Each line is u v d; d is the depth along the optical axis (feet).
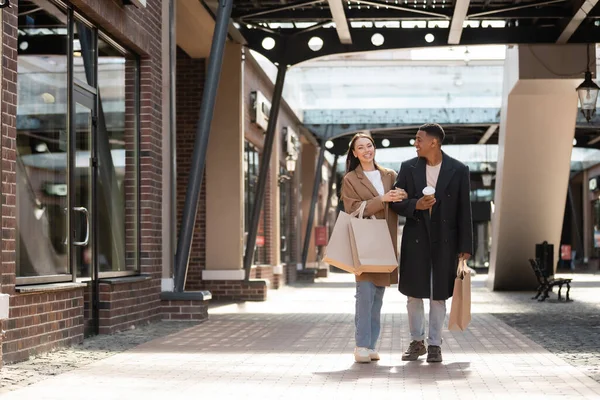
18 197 33.06
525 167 77.92
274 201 106.52
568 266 191.52
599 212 190.49
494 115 122.11
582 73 69.21
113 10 43.50
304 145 144.25
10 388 25.45
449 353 34.91
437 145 31.14
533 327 48.55
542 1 62.39
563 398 23.21
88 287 41.88
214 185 78.43
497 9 63.46
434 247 30.89
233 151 78.43
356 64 121.90
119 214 46.93
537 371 29.12
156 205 51.44
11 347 31.27
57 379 27.27
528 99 72.33
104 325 43.24
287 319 54.90
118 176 46.80
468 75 122.52
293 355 34.24
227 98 78.48
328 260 30.71
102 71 44.37
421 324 31.94
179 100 77.82
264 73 92.94
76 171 40.42
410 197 31.22
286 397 23.47
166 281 52.54
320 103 126.31
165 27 53.57
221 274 77.56
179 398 23.39
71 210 38.50
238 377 27.68
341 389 24.93
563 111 72.79
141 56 50.26
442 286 30.83
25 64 33.96
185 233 52.47
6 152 30.83
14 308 31.45
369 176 31.37
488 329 47.14
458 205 31.12
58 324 35.78
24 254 33.58
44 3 36.14
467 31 70.28
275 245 106.73
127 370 29.60
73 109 39.14
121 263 47.19
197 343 39.32
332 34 73.97
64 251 37.70
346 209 31.04
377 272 30.71
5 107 30.86
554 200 80.89
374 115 125.08
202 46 74.69
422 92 123.75
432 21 70.23
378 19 66.39
